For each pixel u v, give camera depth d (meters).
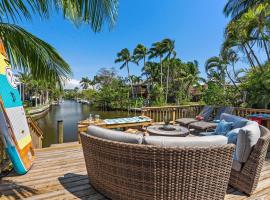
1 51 2.29
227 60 10.20
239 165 2.15
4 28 2.30
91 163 2.10
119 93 25.86
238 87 9.41
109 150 1.83
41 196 2.02
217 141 1.70
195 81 23.05
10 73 2.45
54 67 2.80
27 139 2.51
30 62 2.64
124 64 24.84
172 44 20.75
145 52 23.19
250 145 2.04
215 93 9.41
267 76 7.16
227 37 8.83
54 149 3.73
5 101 2.05
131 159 1.71
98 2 2.10
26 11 2.20
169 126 3.83
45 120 17.27
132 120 5.09
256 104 7.89
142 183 1.71
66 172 2.65
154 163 1.62
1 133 1.93
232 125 2.96
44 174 2.58
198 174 1.64
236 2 9.31
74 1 2.08
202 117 5.17
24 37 2.43
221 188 1.76
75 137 10.12
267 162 3.08
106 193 1.99
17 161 2.00
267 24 7.05
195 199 1.67
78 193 2.09
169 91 24.88
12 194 2.05
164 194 1.66
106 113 23.45
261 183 2.36
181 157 1.59
